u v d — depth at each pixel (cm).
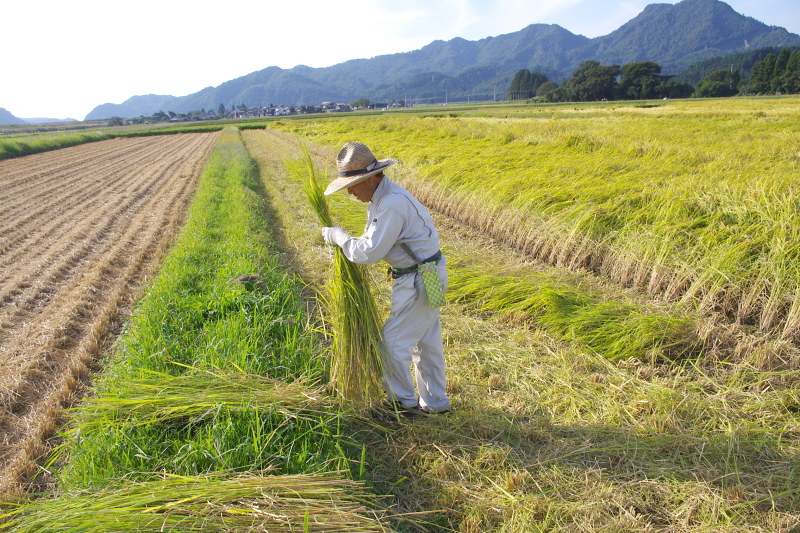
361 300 259
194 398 245
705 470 227
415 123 2341
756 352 321
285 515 171
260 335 339
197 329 380
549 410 282
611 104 6334
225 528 166
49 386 339
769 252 389
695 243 451
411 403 273
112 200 1099
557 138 1203
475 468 233
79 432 233
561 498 213
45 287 540
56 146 2934
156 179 1445
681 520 200
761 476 222
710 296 386
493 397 299
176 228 822
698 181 611
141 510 170
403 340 258
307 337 349
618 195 603
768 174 636
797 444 244
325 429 240
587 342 362
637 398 288
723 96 8438
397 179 1034
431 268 245
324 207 271
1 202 1090
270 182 1236
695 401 282
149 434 238
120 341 362
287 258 625
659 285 441
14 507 225
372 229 236
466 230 721
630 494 215
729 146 1045
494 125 1969
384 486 226
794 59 7462
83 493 194
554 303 402
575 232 536
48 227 838
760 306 368
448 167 935
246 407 240
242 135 3753
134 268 607
